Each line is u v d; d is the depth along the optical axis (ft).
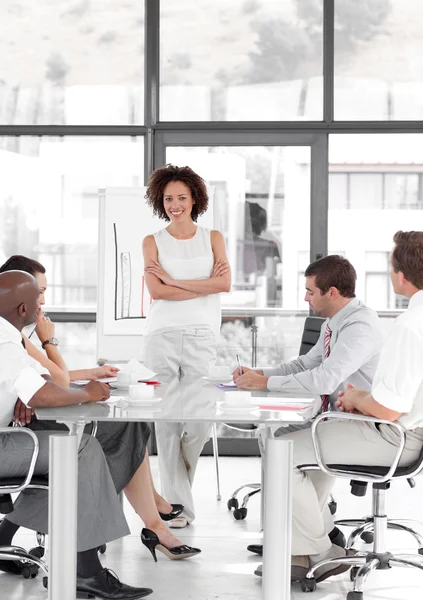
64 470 8.82
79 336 20.67
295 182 20.59
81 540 10.01
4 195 20.71
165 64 20.70
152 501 12.22
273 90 20.62
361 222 20.53
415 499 16.39
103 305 18.45
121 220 18.51
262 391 11.14
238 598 10.61
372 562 10.58
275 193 20.63
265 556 8.83
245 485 15.29
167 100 20.70
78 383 11.59
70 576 8.93
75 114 20.74
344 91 20.47
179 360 13.89
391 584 11.26
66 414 8.71
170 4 20.65
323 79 20.48
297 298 20.63
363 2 20.42
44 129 20.59
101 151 20.74
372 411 9.80
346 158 20.51
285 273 20.63
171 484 14.30
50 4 20.76
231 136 20.57
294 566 11.02
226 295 20.66
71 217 20.74
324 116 20.40
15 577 11.39
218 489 16.33
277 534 8.77
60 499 8.85
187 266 14.07
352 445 10.25
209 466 19.48
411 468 10.19
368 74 20.43
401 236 10.11
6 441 9.93
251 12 20.63
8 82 20.72
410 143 20.44
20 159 20.74
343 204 20.56
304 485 10.85
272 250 20.65
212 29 20.65
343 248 20.59
